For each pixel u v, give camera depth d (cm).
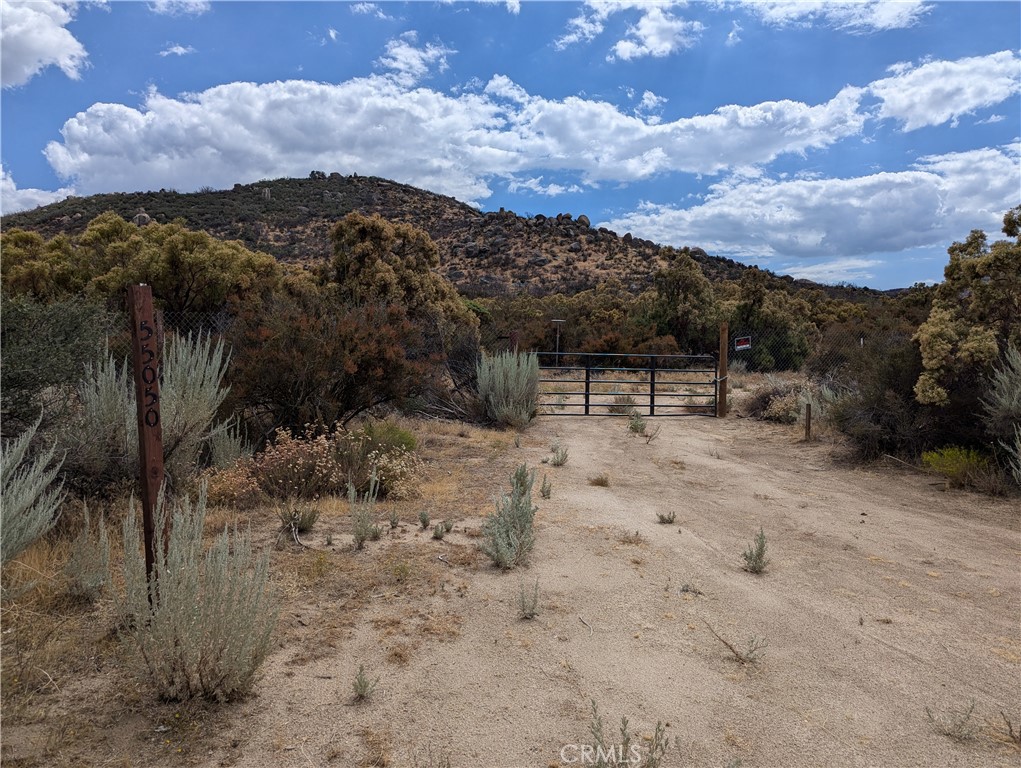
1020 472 782
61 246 1692
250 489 670
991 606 467
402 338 1110
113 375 595
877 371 1006
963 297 948
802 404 1367
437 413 1397
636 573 521
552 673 360
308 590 457
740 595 481
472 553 549
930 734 310
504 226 8694
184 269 1524
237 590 322
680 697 339
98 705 309
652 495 800
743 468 977
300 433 891
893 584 509
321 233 7306
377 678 346
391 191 10381
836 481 887
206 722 303
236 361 897
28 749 273
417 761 280
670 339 2609
